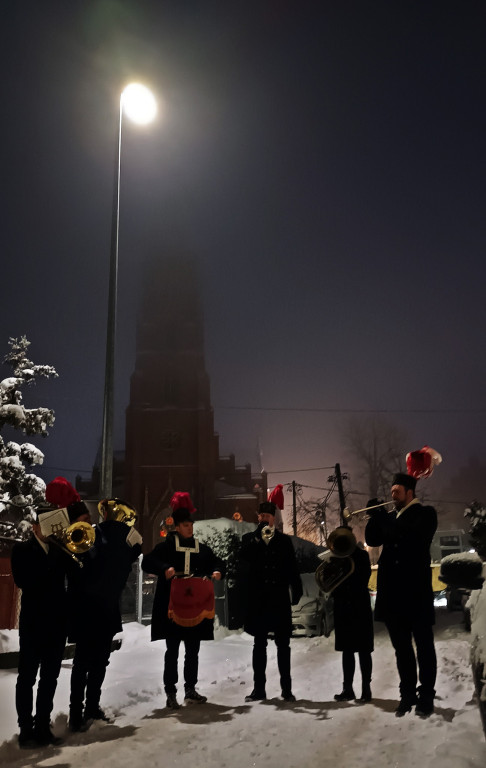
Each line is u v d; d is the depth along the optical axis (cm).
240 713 644
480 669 393
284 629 715
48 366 1430
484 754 416
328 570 702
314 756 482
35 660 578
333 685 777
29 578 591
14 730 604
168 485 7062
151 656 980
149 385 7344
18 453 1375
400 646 603
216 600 1277
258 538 743
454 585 1070
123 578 657
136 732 584
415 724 535
